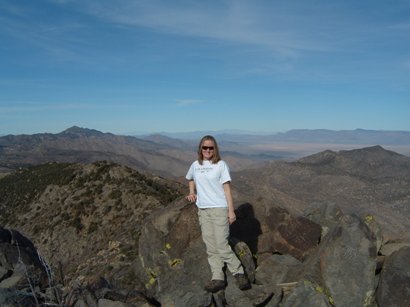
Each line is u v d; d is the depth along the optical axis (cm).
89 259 1633
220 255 409
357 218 418
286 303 378
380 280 383
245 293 402
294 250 479
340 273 391
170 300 398
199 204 413
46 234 2516
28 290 479
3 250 590
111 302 402
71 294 432
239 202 527
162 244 471
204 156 411
